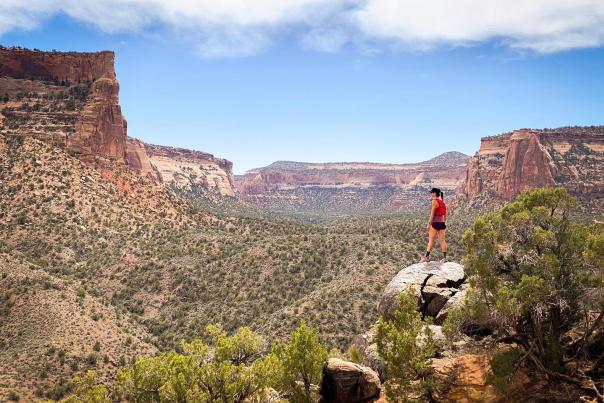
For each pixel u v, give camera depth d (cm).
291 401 1777
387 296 2077
